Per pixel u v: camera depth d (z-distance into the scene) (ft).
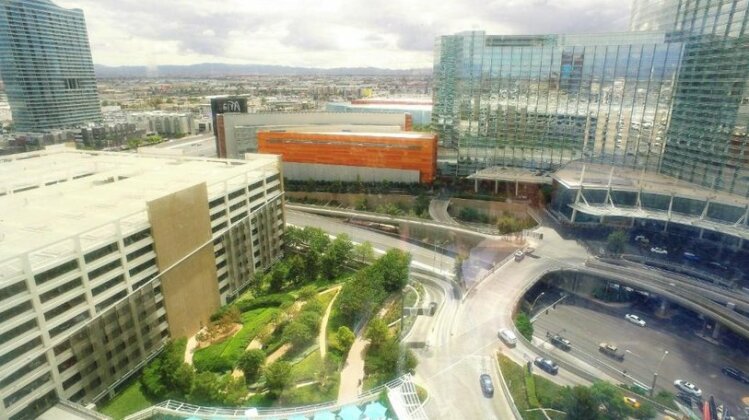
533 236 301.84
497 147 412.77
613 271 250.78
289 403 165.68
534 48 376.68
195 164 314.35
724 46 264.31
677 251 272.10
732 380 183.32
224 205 252.21
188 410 160.76
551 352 195.42
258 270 288.51
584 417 145.48
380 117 517.96
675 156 312.50
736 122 258.37
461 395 159.74
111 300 182.50
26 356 150.71
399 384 162.40
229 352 202.59
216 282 246.47
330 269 273.95
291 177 466.29
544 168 399.03
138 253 193.67
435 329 204.33
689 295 226.17
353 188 426.10
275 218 307.17
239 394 165.68
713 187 279.08
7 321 144.87
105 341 178.29
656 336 215.92
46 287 155.94
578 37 357.82
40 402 157.07
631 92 338.13
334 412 151.43
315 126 509.76
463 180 416.46
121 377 186.09
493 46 389.60
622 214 295.28
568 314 237.45
